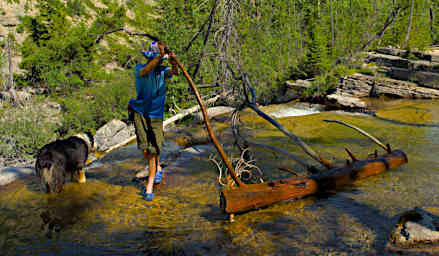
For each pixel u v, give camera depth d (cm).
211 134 342
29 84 2389
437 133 760
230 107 1245
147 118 410
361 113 1110
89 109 1362
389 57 2411
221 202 341
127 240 311
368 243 285
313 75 2033
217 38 1170
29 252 294
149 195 411
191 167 550
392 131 796
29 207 396
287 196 378
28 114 1152
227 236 310
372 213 346
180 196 421
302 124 923
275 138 750
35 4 5200
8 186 475
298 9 2755
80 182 480
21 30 4622
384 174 474
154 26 1367
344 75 1944
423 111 1097
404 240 279
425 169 489
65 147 448
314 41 2078
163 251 288
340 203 378
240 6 1151
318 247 283
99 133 1170
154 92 403
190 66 1243
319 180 407
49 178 420
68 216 369
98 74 2183
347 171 439
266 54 1709
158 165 464
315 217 344
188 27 1286
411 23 3027
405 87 1662
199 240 305
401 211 347
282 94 1920
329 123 922
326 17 2952
